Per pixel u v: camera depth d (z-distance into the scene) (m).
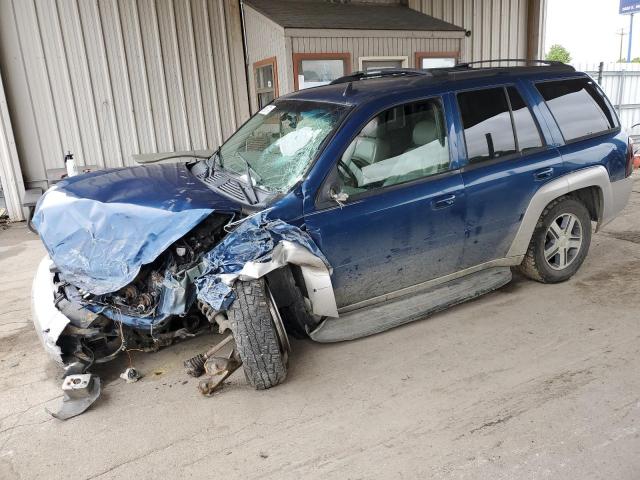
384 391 3.05
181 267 3.04
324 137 3.29
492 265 4.08
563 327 3.69
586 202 4.48
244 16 8.27
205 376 3.32
